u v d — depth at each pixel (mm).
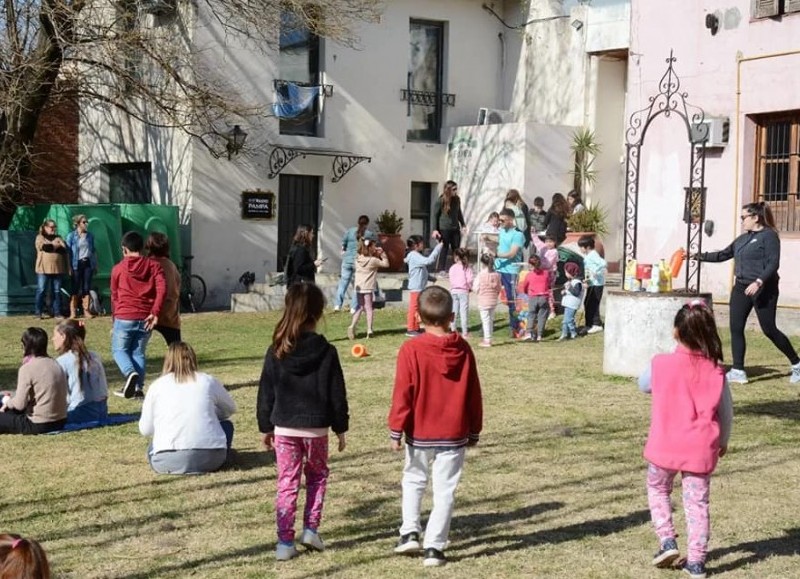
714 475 8836
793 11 17281
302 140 25812
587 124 25609
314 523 6895
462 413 6633
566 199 23375
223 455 8977
